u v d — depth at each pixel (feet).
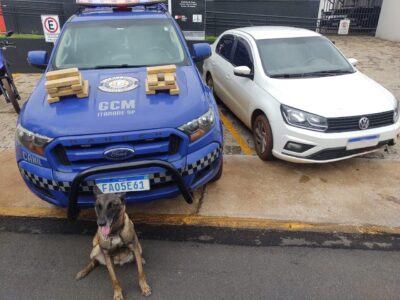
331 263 10.87
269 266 10.77
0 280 10.30
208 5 37.22
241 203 13.53
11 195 14.12
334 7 49.62
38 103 11.43
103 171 9.87
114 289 9.55
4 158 16.85
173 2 30.45
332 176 15.33
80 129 10.12
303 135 14.32
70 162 10.22
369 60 33.78
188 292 9.86
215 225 12.46
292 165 16.20
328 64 17.81
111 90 11.68
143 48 14.62
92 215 13.07
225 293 9.83
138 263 9.69
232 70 19.80
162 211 13.12
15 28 36.45
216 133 11.67
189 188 11.03
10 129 20.07
